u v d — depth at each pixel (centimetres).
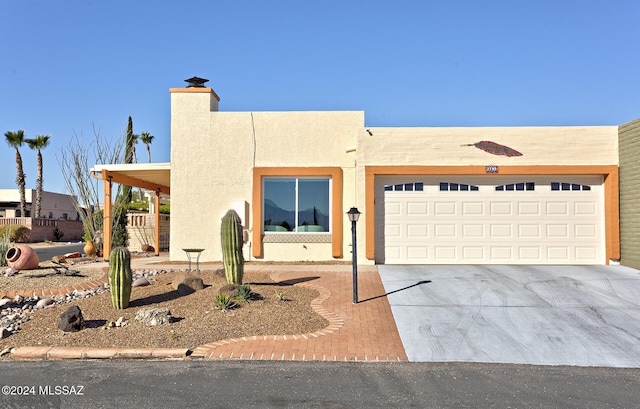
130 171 1553
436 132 1302
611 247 1258
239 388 518
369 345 670
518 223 1294
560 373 577
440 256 1298
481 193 1301
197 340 678
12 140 4047
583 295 927
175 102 1438
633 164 1211
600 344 681
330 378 551
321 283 1041
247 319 764
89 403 480
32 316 820
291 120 1406
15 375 563
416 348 661
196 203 1421
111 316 796
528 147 1288
